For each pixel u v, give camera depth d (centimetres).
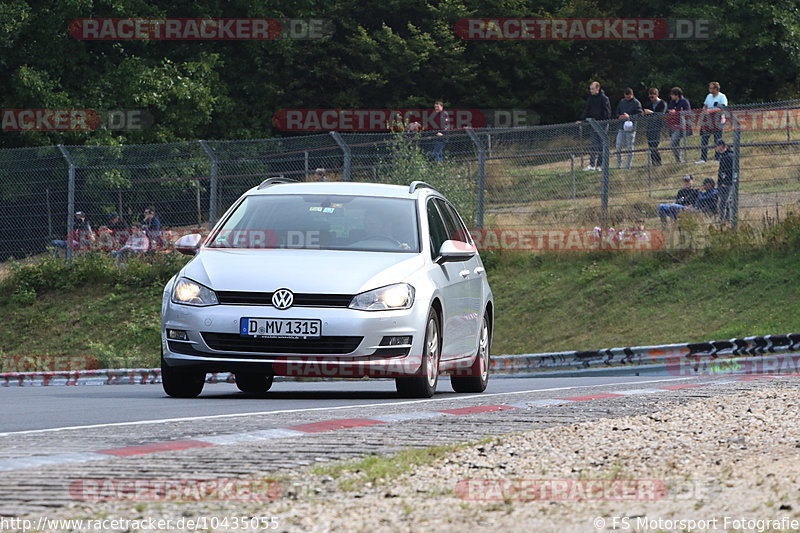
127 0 12875
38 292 8744
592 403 2736
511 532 1169
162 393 3788
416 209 3494
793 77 17175
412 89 16050
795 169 7975
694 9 16712
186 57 14150
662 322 7050
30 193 8906
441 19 16238
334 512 1316
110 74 12750
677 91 9700
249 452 1886
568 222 8300
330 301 3077
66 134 12319
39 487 1524
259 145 8712
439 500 1377
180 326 3131
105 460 1794
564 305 7581
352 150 8588
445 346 3366
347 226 3397
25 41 12700
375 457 1753
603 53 17525
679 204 7994
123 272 8750
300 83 15325
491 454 1812
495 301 7881
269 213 3466
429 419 2434
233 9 14588
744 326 6656
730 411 2353
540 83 16875
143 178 8800
